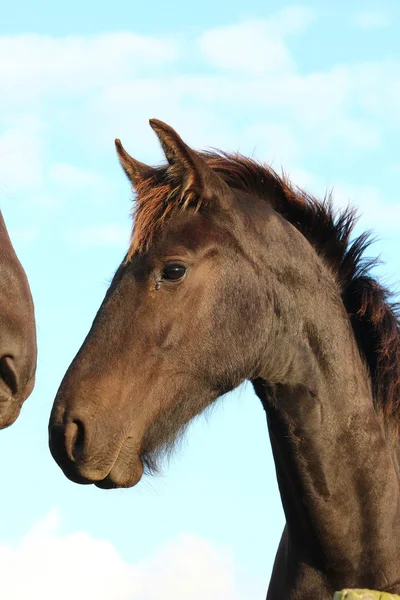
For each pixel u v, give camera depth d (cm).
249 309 678
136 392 639
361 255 749
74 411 623
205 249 670
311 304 704
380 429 700
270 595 722
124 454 636
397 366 715
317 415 683
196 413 670
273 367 692
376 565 673
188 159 675
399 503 693
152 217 673
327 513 674
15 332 675
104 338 646
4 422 670
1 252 695
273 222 711
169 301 656
